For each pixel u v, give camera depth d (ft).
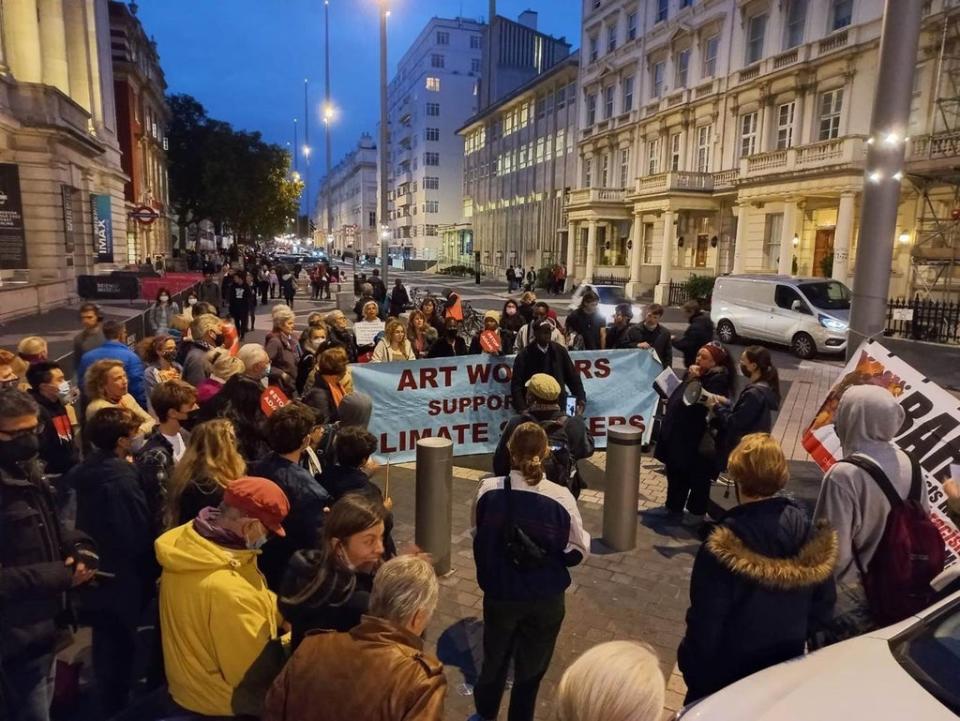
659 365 27.09
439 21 273.33
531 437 10.00
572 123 152.76
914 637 8.55
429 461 15.66
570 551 10.15
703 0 103.76
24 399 8.82
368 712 5.70
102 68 111.96
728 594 7.94
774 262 89.86
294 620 7.50
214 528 7.67
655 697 4.96
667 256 104.06
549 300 115.24
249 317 66.74
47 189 75.05
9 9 79.46
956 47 68.08
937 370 46.68
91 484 10.24
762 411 16.44
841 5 81.46
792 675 7.93
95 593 10.19
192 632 7.41
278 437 10.35
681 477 19.57
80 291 75.92
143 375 20.21
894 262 75.66
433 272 232.53
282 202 188.24
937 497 11.94
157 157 161.27
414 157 293.23
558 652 13.23
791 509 8.20
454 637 13.67
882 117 17.58
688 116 109.09
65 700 10.68
